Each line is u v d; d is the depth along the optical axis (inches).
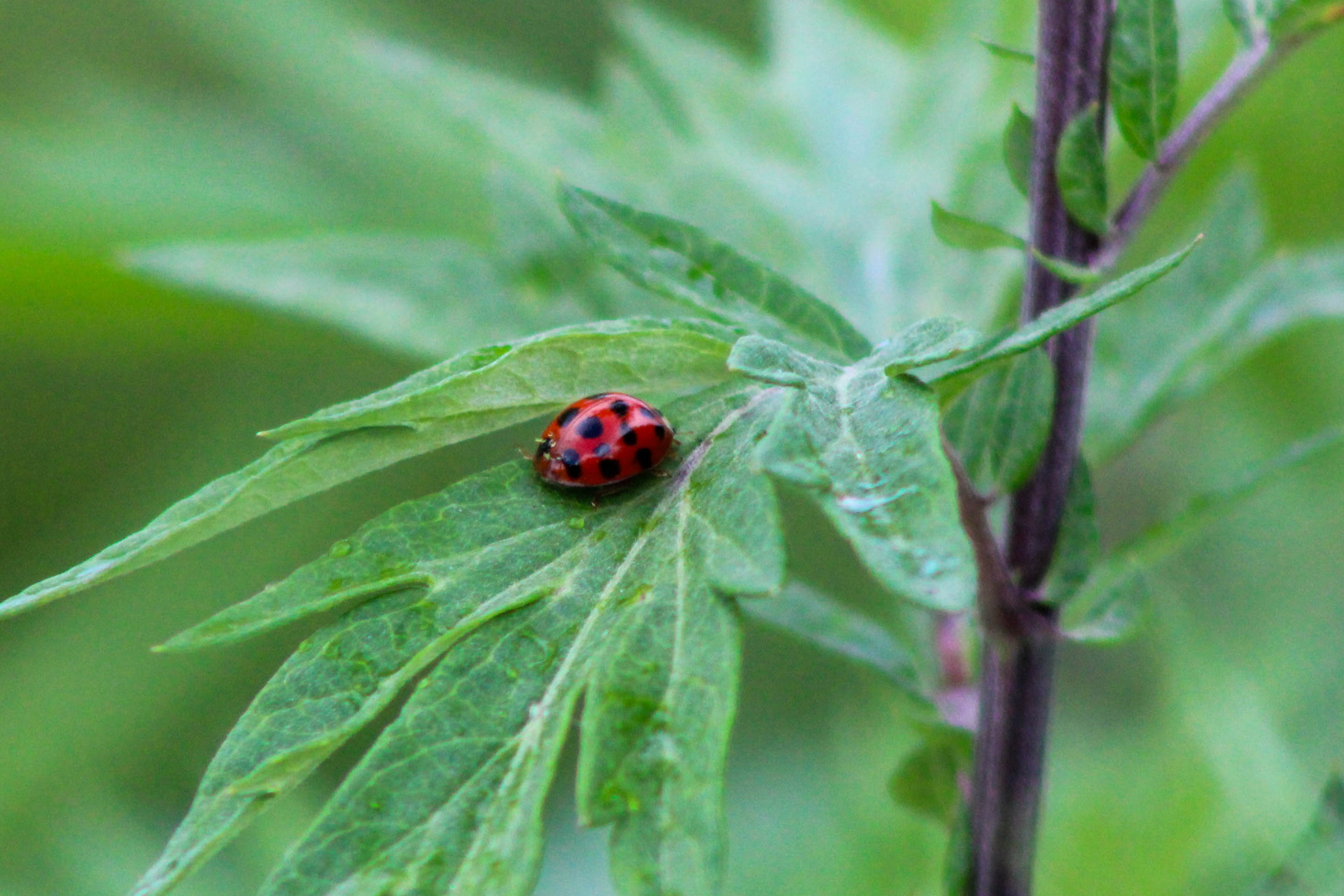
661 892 11.0
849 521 11.1
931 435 11.2
